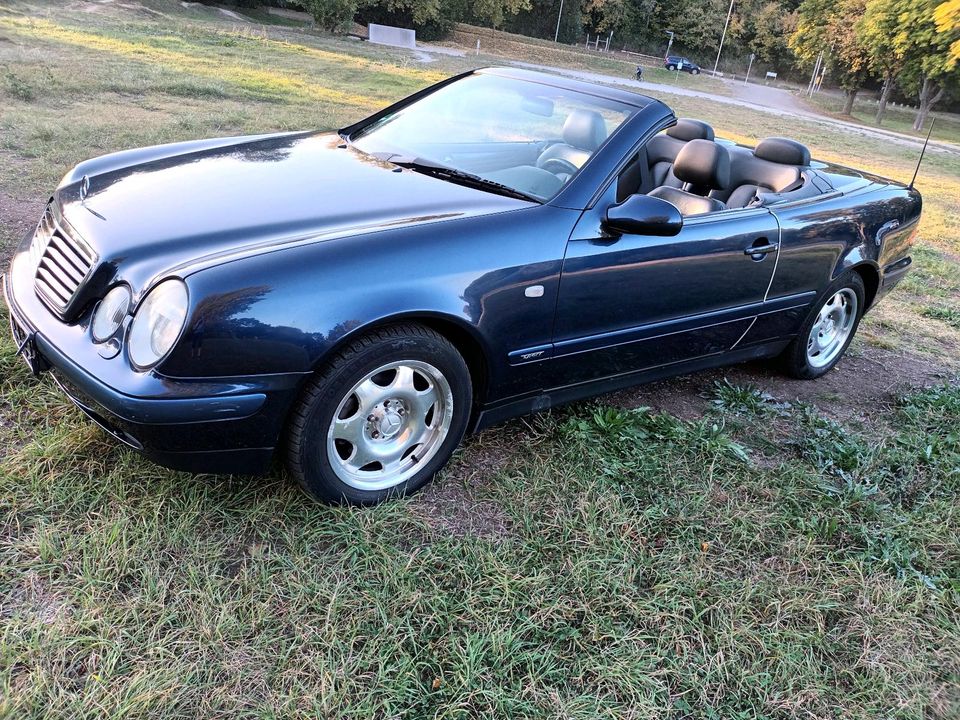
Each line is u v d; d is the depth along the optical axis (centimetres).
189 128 808
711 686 209
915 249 797
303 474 237
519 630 214
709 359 360
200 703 180
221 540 230
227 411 212
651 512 275
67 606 201
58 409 277
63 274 242
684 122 385
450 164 314
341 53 2348
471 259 249
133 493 242
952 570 274
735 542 270
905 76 4006
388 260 233
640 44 7450
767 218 347
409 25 4384
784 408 387
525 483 280
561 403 310
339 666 195
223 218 246
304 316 216
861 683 216
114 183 278
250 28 2912
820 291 391
